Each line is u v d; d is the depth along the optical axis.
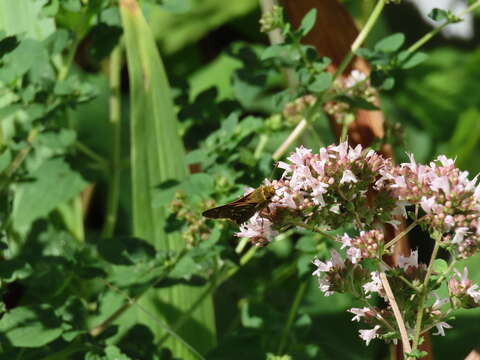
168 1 0.57
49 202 0.58
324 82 0.54
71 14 0.58
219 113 0.60
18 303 0.60
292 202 0.44
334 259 0.45
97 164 0.60
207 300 0.60
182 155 0.59
